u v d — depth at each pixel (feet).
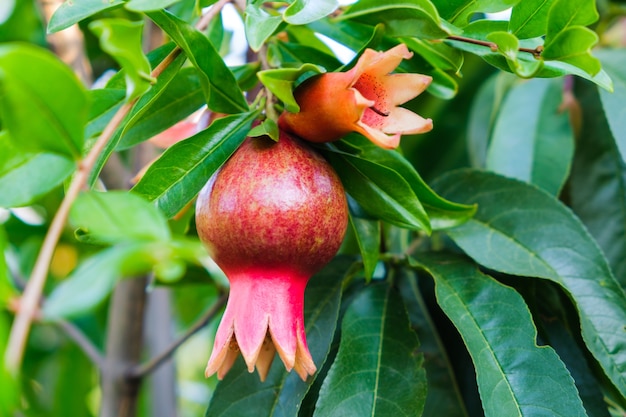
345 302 1.19
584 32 0.96
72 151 0.87
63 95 0.85
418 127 1.00
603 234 1.36
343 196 1.01
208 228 0.99
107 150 1.00
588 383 1.14
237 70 1.15
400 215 1.07
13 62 0.81
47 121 0.86
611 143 1.39
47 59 0.82
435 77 1.16
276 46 1.17
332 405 1.05
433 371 1.20
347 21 1.14
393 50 0.97
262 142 1.00
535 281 1.18
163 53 1.09
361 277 1.22
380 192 1.07
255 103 1.06
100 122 1.06
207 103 1.06
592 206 1.38
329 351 1.14
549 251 1.14
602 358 1.08
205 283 1.39
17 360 0.79
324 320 1.12
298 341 0.99
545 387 1.02
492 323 1.07
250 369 0.96
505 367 1.04
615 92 1.26
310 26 1.18
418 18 1.03
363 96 1.01
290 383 1.09
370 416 1.05
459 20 1.06
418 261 1.17
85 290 0.80
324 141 1.01
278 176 0.97
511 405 1.01
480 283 1.11
